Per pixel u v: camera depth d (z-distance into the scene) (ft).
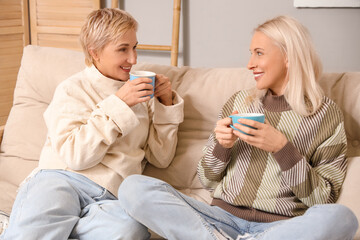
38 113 6.41
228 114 5.45
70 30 8.66
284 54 5.01
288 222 4.19
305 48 4.98
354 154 5.42
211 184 5.28
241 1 8.02
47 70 6.37
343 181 4.86
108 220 4.65
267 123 4.94
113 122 5.13
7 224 5.08
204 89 5.95
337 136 4.97
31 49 6.61
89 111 5.37
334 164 4.91
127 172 5.35
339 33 7.71
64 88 5.46
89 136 5.05
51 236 4.53
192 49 8.48
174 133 5.76
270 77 5.05
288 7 7.84
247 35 8.14
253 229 4.76
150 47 8.36
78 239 4.73
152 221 4.43
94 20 5.42
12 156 6.34
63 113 5.31
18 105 6.57
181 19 8.39
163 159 5.73
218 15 8.19
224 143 4.90
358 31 7.61
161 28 8.54
